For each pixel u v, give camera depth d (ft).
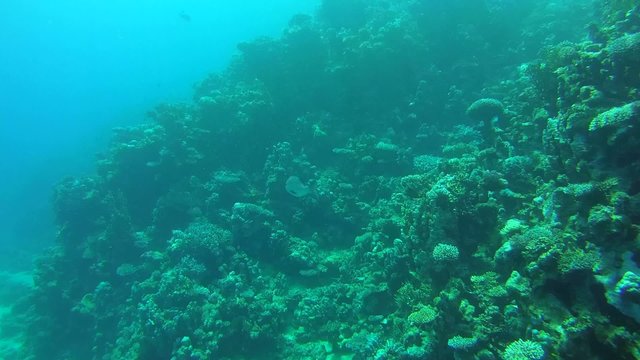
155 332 34.40
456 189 27.48
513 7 63.05
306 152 53.11
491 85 55.31
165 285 37.04
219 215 46.91
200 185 50.75
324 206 47.60
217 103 53.72
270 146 55.26
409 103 55.11
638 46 22.71
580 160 21.98
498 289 22.06
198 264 40.14
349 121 55.21
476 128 46.62
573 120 22.77
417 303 27.94
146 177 53.57
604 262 17.30
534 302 19.54
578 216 20.65
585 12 58.03
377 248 38.14
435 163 43.65
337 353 34.40
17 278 84.48
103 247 49.16
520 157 29.91
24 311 67.92
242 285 38.50
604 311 16.78
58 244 57.72
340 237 46.52
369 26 59.98
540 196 25.80
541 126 31.50
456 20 60.85
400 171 48.85
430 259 26.66
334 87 56.18
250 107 54.13
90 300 47.91
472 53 59.06
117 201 51.85
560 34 56.75
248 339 35.24
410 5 63.72
